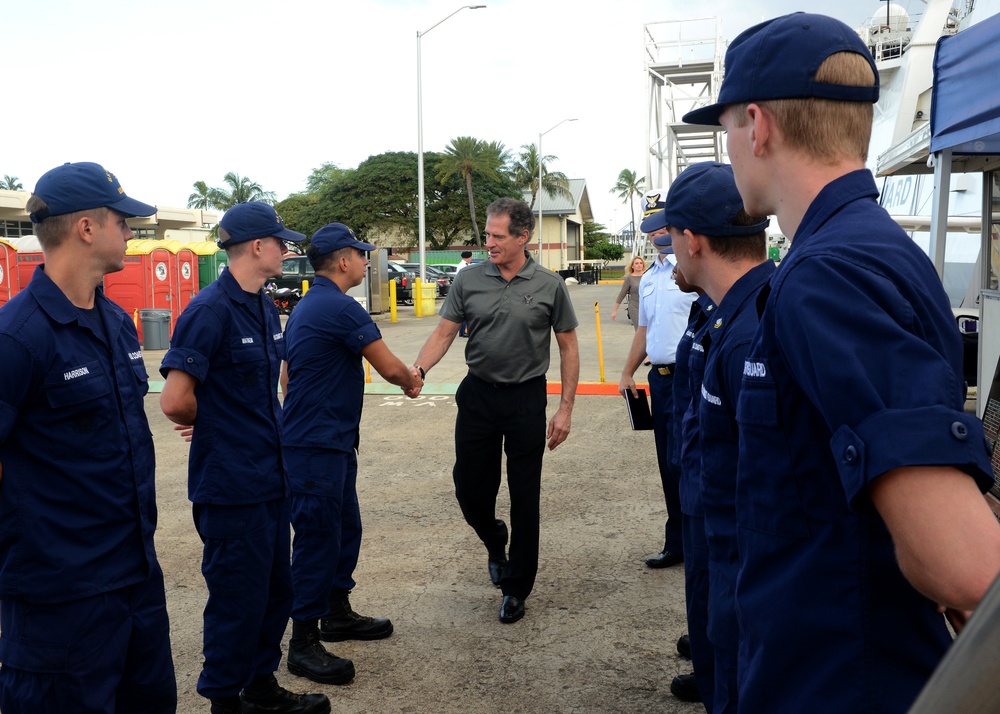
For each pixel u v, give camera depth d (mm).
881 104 10680
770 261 1947
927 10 9539
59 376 2061
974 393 7676
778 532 1132
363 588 4242
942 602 885
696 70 25547
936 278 1100
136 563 2229
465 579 4336
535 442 3822
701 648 2447
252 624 2840
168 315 15672
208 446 2820
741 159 1263
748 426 1172
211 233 49844
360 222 57719
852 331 979
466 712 3035
